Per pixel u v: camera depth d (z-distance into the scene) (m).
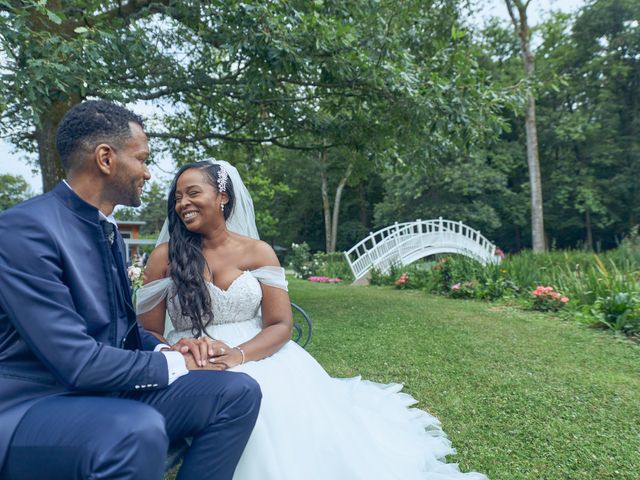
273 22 5.48
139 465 1.35
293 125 8.88
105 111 1.67
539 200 18.64
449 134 7.08
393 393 3.52
